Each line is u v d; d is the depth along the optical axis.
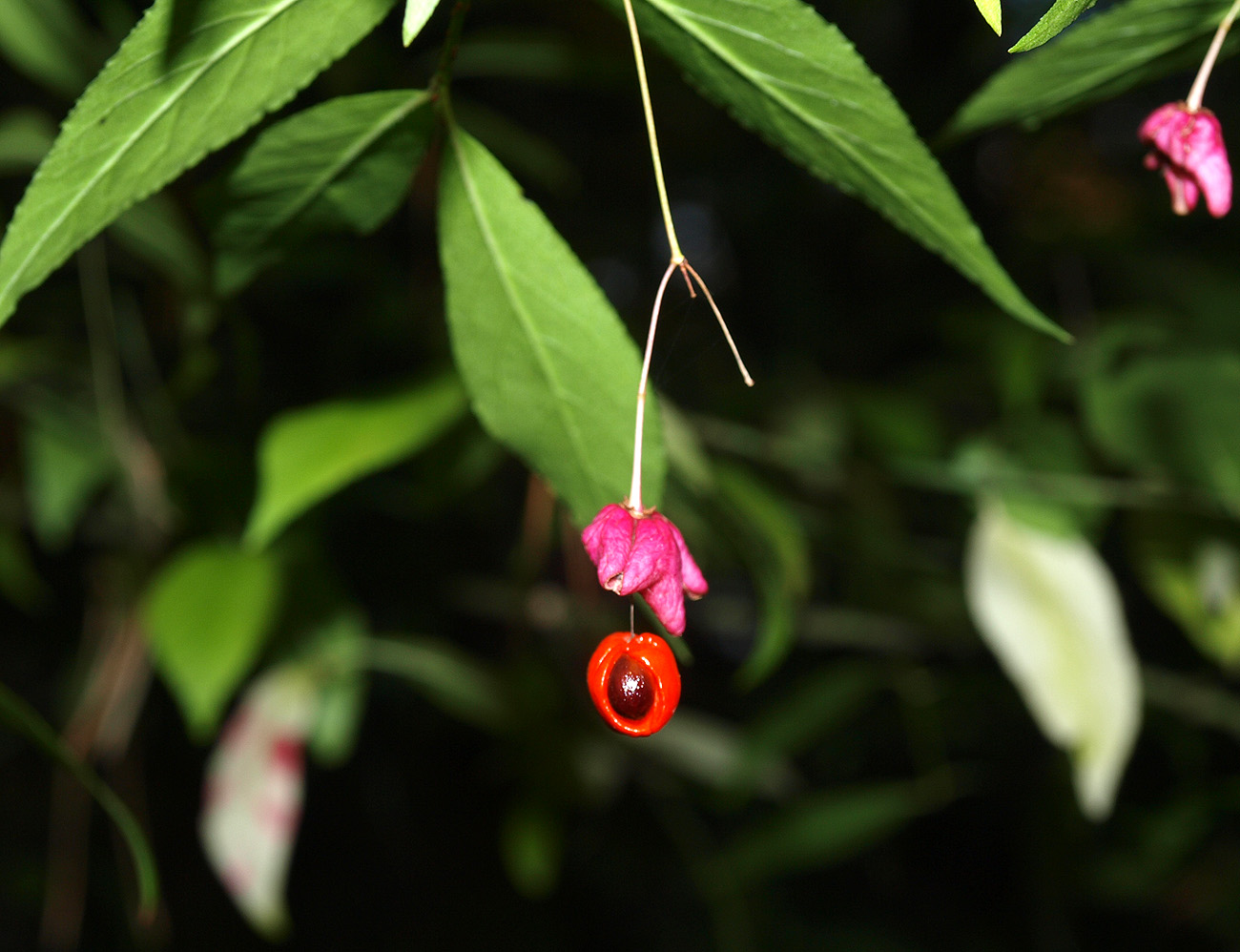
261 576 0.35
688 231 0.72
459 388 0.34
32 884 0.65
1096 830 0.59
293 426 0.33
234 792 0.37
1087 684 0.37
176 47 0.27
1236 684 0.59
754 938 0.59
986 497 0.39
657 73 0.46
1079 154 0.64
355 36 0.28
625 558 0.29
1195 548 0.42
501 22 0.50
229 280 0.32
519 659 0.47
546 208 0.67
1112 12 0.29
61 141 0.27
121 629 0.42
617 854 0.70
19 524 0.46
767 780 0.53
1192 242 0.58
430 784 0.70
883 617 0.53
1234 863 0.67
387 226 0.50
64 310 0.46
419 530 0.53
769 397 0.51
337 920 0.69
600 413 0.30
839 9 0.61
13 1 0.36
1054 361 0.46
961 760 0.71
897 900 0.73
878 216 0.63
